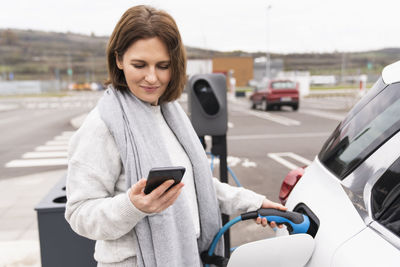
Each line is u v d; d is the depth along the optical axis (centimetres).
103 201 88
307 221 112
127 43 92
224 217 215
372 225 94
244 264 104
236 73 7131
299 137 838
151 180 76
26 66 13512
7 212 394
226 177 229
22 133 1053
